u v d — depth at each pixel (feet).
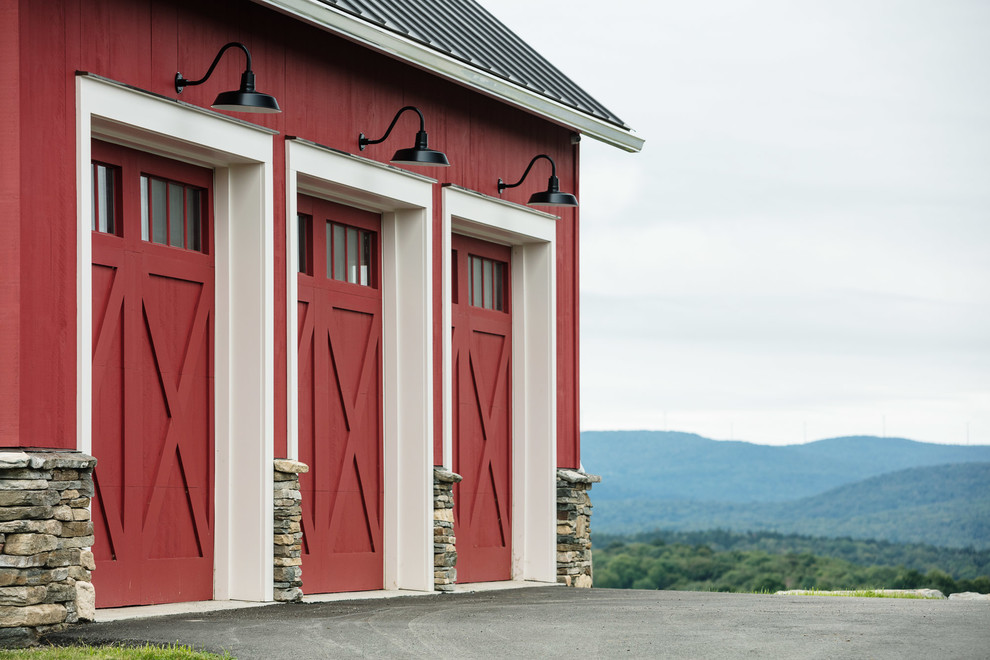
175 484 37.37
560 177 55.06
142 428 36.24
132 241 36.14
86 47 33.58
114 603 35.17
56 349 32.07
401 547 45.62
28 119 31.68
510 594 44.78
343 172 42.19
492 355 52.60
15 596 29.84
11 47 31.37
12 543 29.94
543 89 50.60
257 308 38.52
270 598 38.14
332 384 43.57
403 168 45.57
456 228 50.08
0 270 31.09
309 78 41.37
